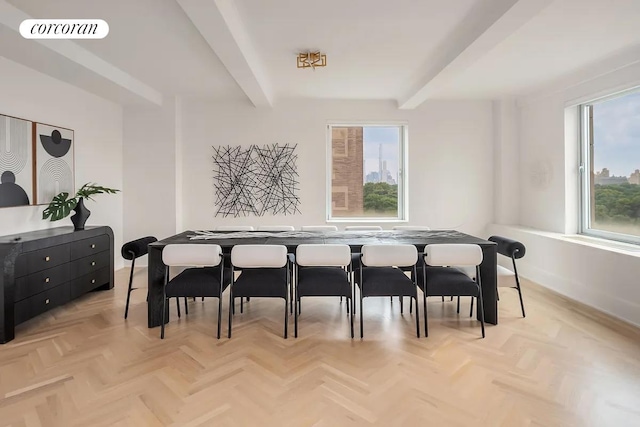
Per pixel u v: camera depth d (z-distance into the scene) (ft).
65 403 6.31
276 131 17.69
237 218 17.80
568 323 10.09
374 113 17.81
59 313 10.92
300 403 6.32
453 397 6.51
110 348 8.50
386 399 6.45
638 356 8.06
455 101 17.95
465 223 18.19
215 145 17.63
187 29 9.93
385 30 10.02
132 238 17.20
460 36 10.38
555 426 5.72
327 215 18.24
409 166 18.02
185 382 7.00
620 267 10.54
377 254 8.95
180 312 11.06
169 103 16.98
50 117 12.70
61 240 10.85
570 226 14.48
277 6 8.73
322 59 11.88
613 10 8.89
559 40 10.70
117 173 16.74
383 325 10.01
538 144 16.08
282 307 11.59
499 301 12.16
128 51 11.56
